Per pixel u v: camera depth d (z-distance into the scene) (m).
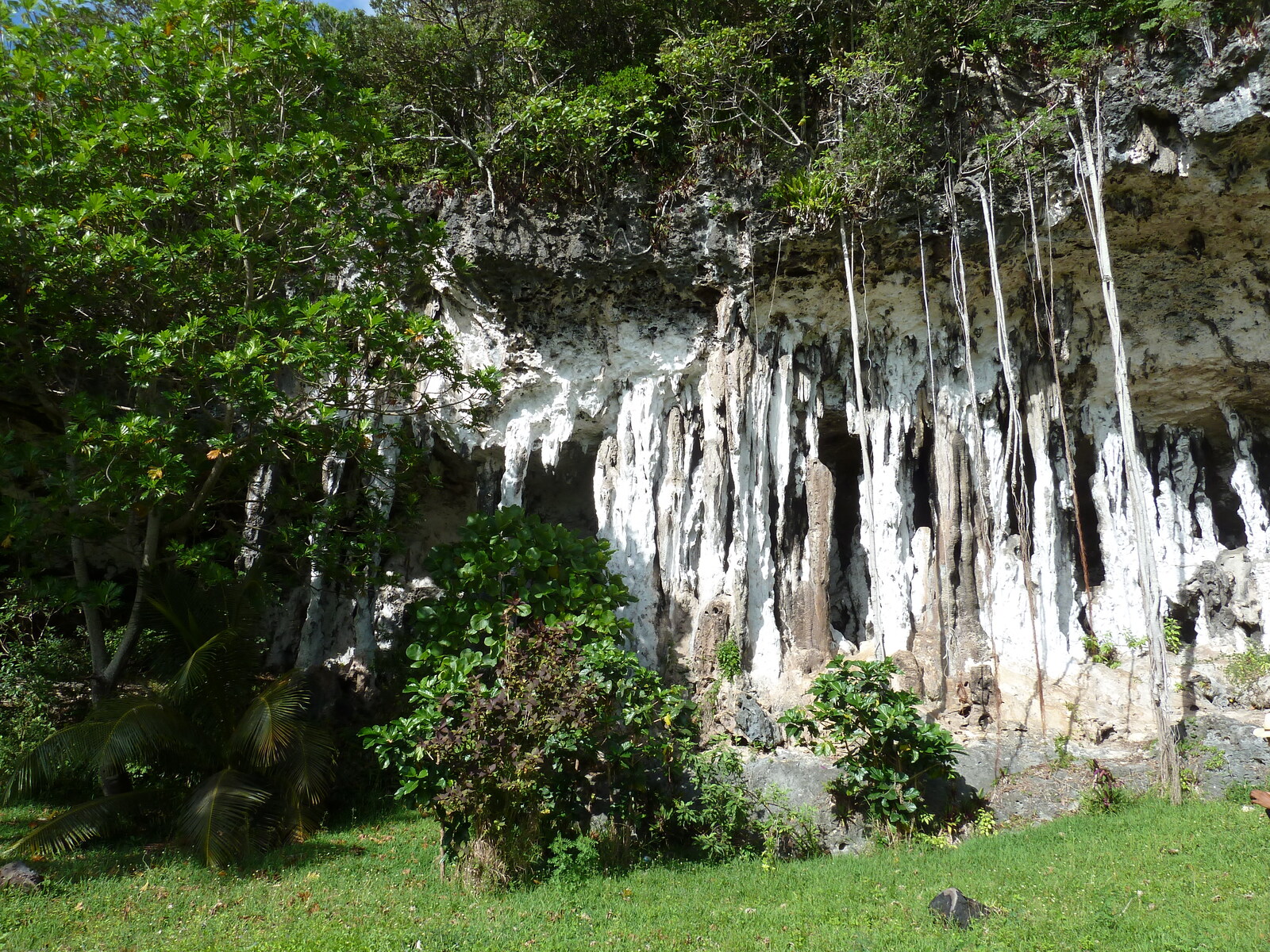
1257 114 11.94
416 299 15.54
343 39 15.96
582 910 8.94
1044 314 14.66
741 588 13.70
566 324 15.05
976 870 9.73
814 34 14.50
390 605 16.25
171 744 11.31
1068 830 10.94
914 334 14.89
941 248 13.88
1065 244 13.76
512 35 14.70
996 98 13.62
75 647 14.97
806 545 14.27
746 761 12.38
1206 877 8.68
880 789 11.37
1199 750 12.45
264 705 10.98
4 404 15.20
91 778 13.28
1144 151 12.62
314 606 15.90
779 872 10.28
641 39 15.88
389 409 15.32
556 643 10.23
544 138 14.20
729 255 14.23
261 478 15.50
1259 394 15.09
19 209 10.50
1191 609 14.71
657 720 11.88
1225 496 16.06
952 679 13.53
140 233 11.19
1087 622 14.85
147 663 15.06
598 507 14.61
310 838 11.68
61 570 16.91
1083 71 12.75
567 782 10.52
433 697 10.27
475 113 15.77
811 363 14.95
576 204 14.59
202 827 10.34
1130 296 14.49
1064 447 14.95
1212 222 13.48
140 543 16.14
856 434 15.91
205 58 12.29
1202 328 14.50
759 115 14.04
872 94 13.27
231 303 12.50
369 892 9.60
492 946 7.95
